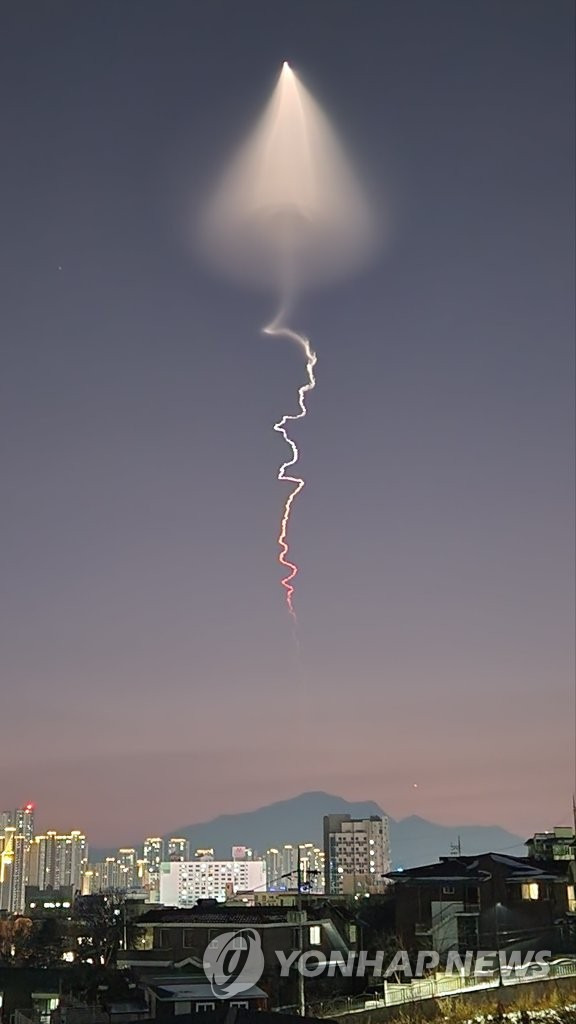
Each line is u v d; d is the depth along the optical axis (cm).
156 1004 5322
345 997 5741
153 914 7012
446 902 6938
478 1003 4881
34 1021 5500
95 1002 5812
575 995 4994
